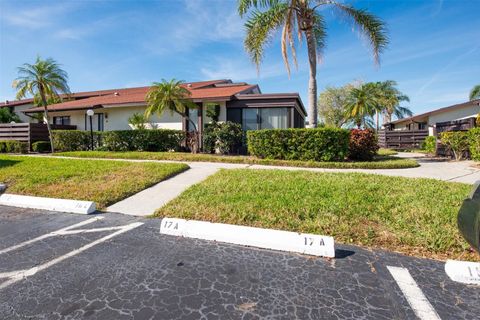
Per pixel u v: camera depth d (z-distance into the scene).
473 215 2.10
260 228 3.64
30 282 2.42
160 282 2.42
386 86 35.19
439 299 2.19
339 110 35.50
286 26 10.01
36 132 15.64
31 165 8.45
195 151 13.16
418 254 3.01
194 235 3.50
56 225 3.97
